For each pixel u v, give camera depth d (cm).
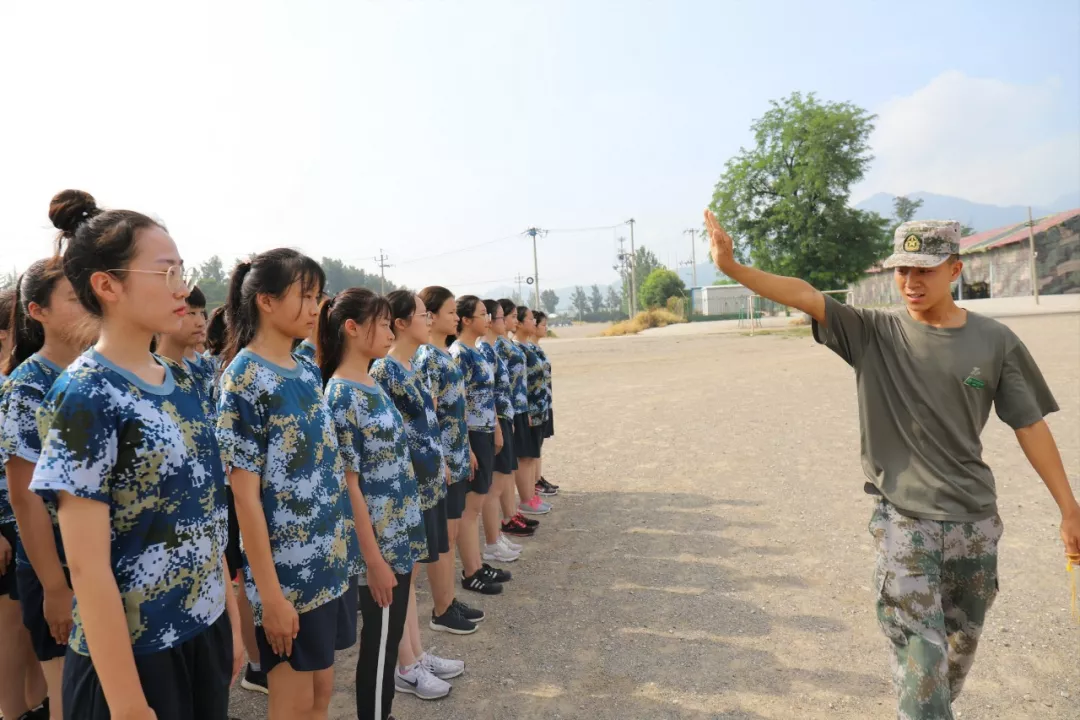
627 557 514
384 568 282
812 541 523
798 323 3969
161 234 183
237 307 246
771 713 315
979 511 246
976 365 247
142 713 164
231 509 337
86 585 162
